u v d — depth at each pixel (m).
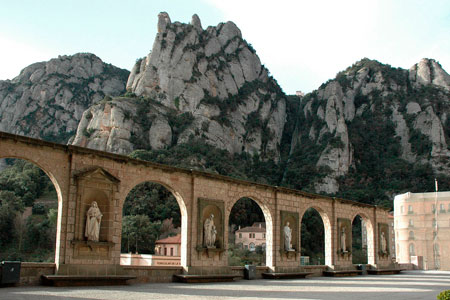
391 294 30.77
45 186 162.50
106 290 28.41
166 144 190.50
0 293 23.97
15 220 126.81
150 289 30.12
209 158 185.25
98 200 34.03
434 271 73.69
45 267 30.47
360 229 167.50
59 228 31.39
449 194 105.19
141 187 146.50
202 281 38.53
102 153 34.16
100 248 33.25
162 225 133.88
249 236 143.00
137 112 195.25
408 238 108.19
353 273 57.34
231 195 44.28
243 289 31.97
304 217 147.00
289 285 37.41
